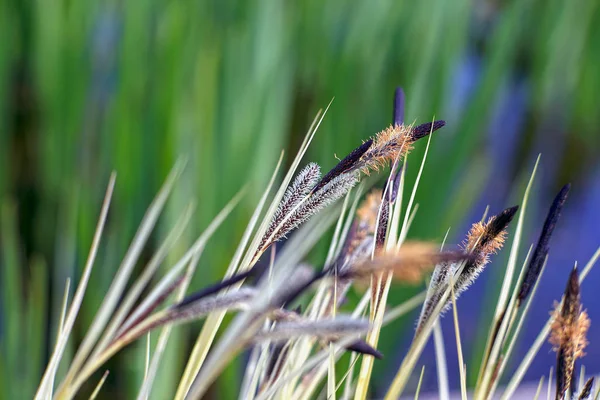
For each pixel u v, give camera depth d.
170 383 1.29
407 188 1.83
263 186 1.90
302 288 0.71
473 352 1.67
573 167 3.22
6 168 2.25
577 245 2.37
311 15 2.57
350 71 2.19
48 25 2.34
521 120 3.38
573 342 0.78
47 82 2.34
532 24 3.56
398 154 0.77
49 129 2.22
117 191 1.83
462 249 0.79
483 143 2.80
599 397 0.82
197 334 1.60
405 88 2.13
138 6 2.08
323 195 0.77
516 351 1.75
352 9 2.34
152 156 1.82
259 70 1.93
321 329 0.71
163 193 0.82
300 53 2.59
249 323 0.71
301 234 0.77
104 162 2.04
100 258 1.86
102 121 2.35
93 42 2.37
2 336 1.43
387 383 1.74
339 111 1.92
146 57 1.98
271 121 1.94
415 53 2.15
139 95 1.90
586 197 2.94
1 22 2.46
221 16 2.41
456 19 2.13
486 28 3.57
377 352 0.73
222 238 1.76
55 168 2.16
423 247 0.70
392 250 0.79
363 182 0.87
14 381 1.33
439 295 0.80
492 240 0.79
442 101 2.04
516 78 3.70
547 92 3.40
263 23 1.97
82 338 1.71
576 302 0.78
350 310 1.35
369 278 0.70
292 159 2.43
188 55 1.90
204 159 1.76
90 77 2.35
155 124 1.82
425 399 1.46
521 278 0.82
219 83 1.84
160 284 0.79
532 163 3.08
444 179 1.89
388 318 0.84
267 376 0.85
